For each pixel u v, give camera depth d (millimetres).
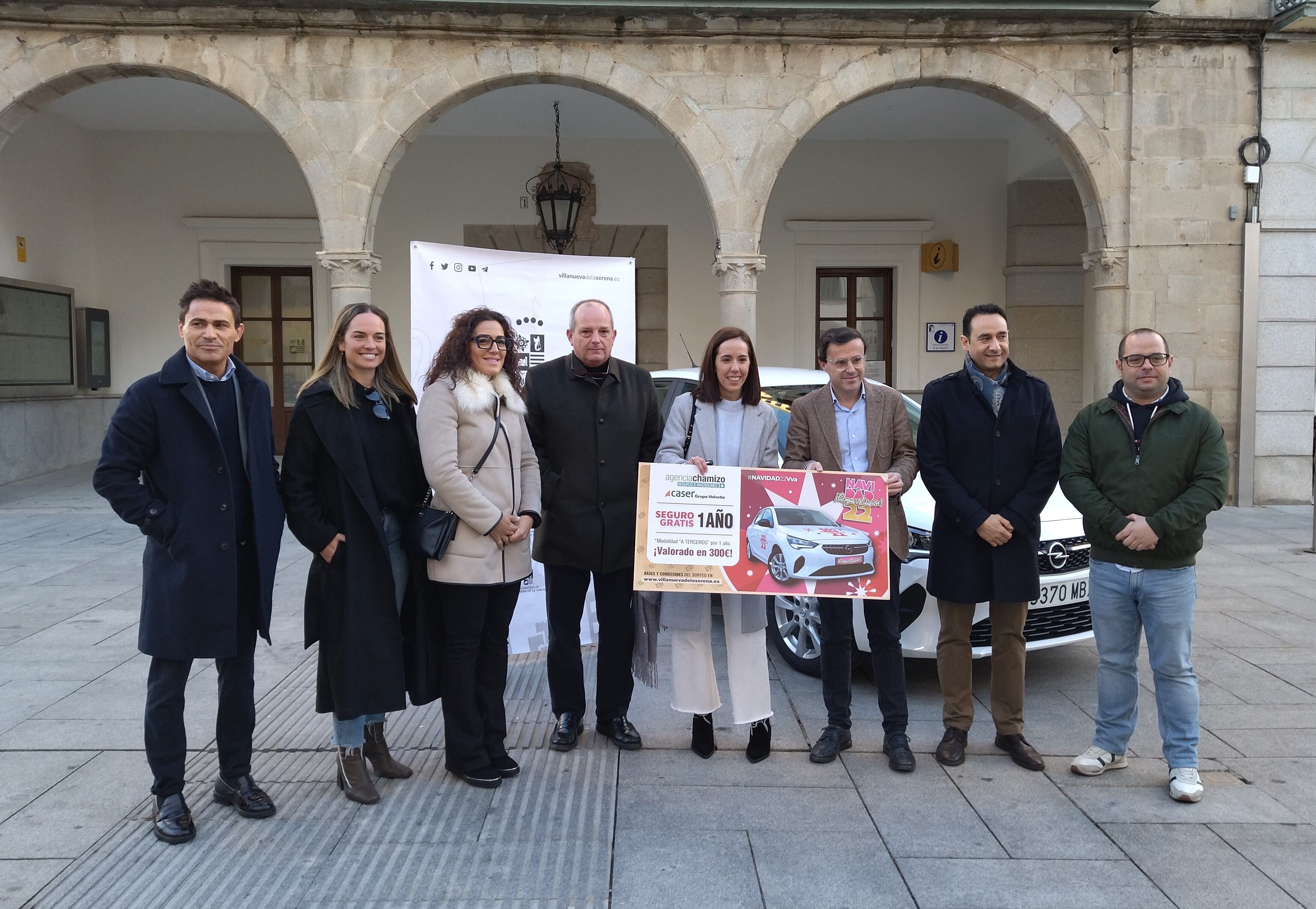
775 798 3670
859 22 9609
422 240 13609
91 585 6938
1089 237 10328
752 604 3945
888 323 14258
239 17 9352
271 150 13641
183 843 3291
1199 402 10227
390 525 3711
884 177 13906
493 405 3762
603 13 9430
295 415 3523
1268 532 8906
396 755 4102
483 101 12008
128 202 13586
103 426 13516
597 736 4332
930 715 4578
